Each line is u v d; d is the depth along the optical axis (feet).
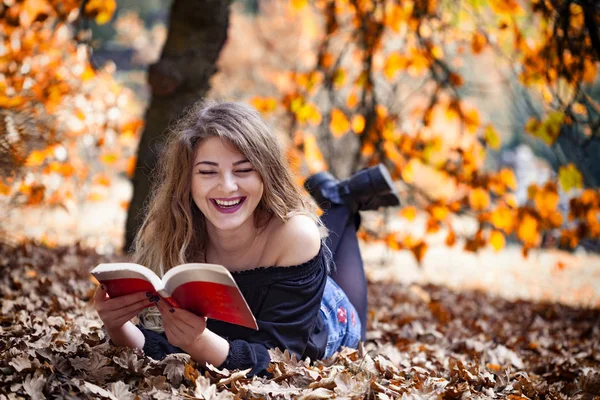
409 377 11.88
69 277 19.02
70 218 42.19
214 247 11.64
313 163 24.82
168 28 24.48
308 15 29.91
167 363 10.54
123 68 84.58
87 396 9.49
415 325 18.20
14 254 21.02
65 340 11.68
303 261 11.35
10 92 21.70
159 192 11.48
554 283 38.34
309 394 9.93
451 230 25.57
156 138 23.98
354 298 14.82
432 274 40.42
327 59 26.81
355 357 12.35
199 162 10.77
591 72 22.21
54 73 24.09
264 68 65.57
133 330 10.97
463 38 26.32
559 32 22.66
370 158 26.22
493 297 28.32
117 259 23.66
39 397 9.30
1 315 13.79
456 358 15.06
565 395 12.75
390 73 25.64
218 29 24.44
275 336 11.07
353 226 16.06
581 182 21.29
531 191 22.76
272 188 11.17
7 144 20.06
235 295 9.25
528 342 18.71
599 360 16.84
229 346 10.52
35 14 24.45
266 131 11.10
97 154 30.71
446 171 25.16
